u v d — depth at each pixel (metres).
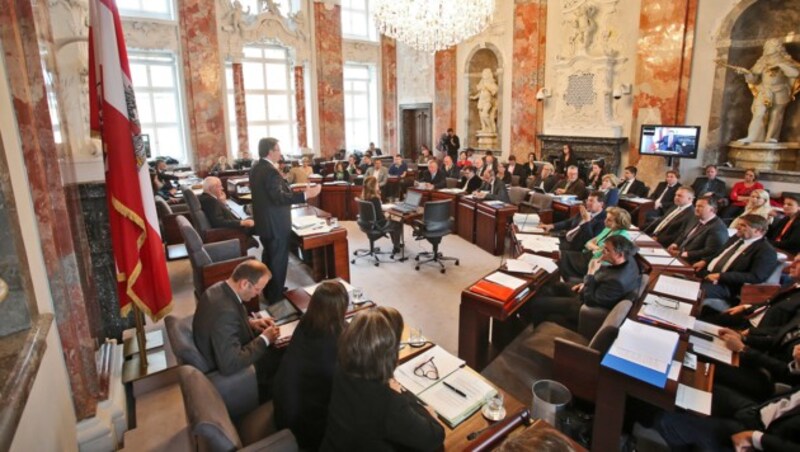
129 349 3.33
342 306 2.10
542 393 2.59
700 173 7.62
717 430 2.22
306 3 11.03
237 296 2.43
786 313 2.65
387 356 1.63
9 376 1.51
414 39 6.40
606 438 2.28
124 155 2.58
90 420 2.41
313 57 11.31
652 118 7.95
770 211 5.32
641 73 7.98
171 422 2.71
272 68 11.15
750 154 7.14
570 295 3.72
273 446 1.73
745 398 2.39
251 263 2.47
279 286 4.32
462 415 1.92
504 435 1.70
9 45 1.99
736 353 2.47
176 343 2.30
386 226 5.82
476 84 11.45
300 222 4.82
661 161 7.91
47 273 2.17
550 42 9.50
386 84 12.82
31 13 2.11
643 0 7.80
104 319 3.51
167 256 5.39
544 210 6.14
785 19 6.75
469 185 7.49
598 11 8.61
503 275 3.40
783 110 6.93
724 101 7.28
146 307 2.78
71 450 2.24
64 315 2.25
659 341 2.38
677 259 3.77
